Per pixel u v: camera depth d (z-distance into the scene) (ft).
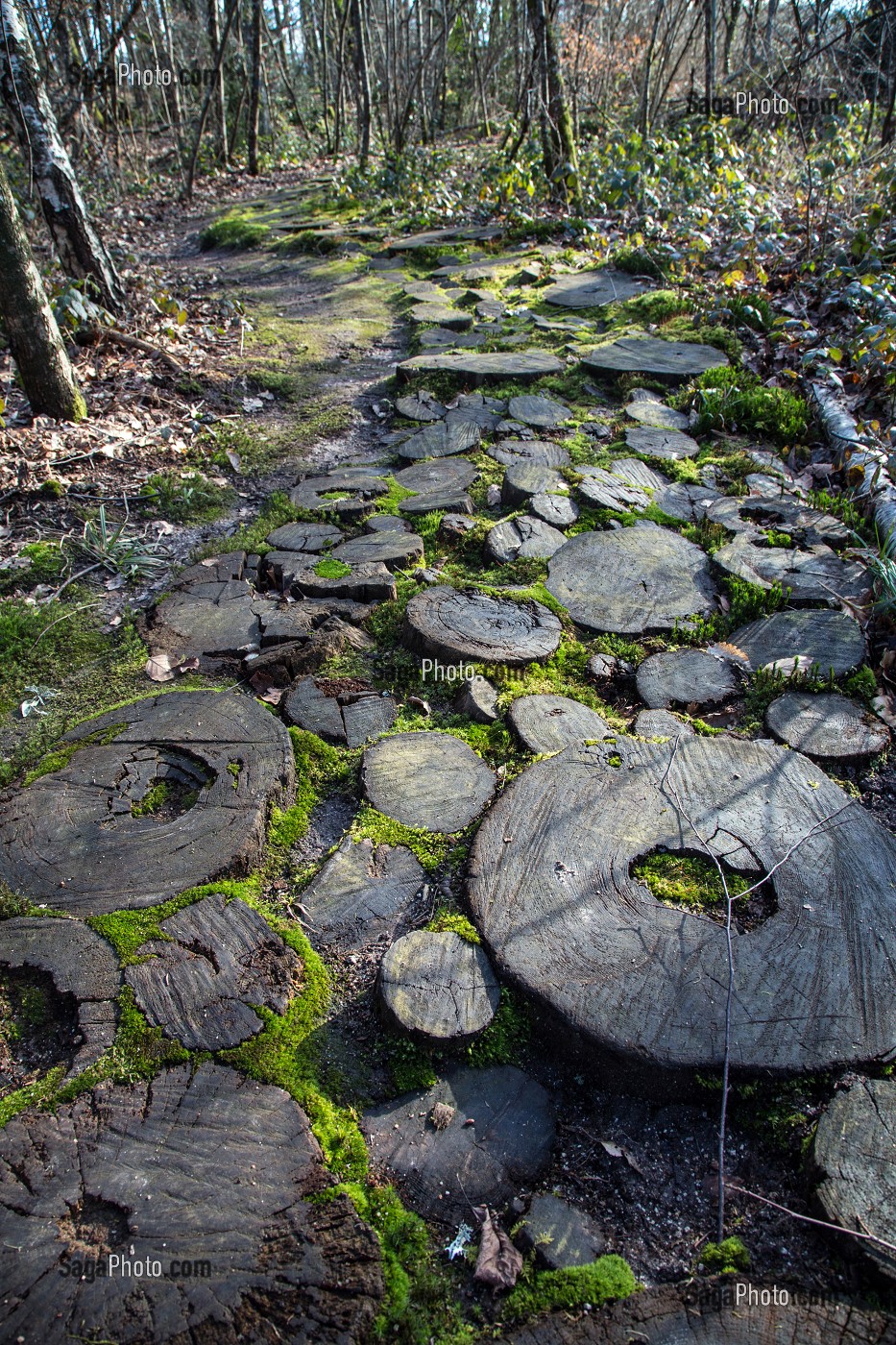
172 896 6.76
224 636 10.07
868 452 12.52
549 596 10.48
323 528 12.19
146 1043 5.77
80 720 8.95
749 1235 5.00
